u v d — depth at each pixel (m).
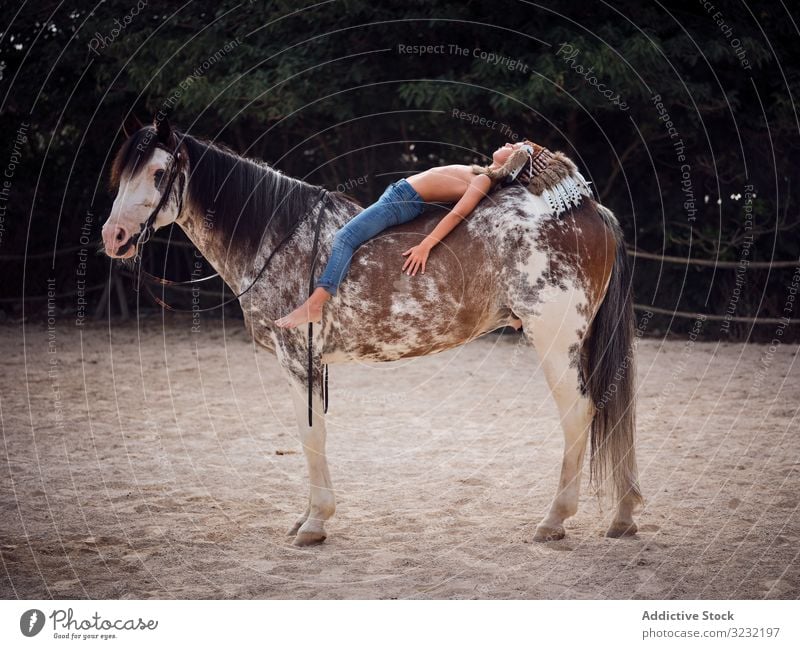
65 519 4.25
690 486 4.72
